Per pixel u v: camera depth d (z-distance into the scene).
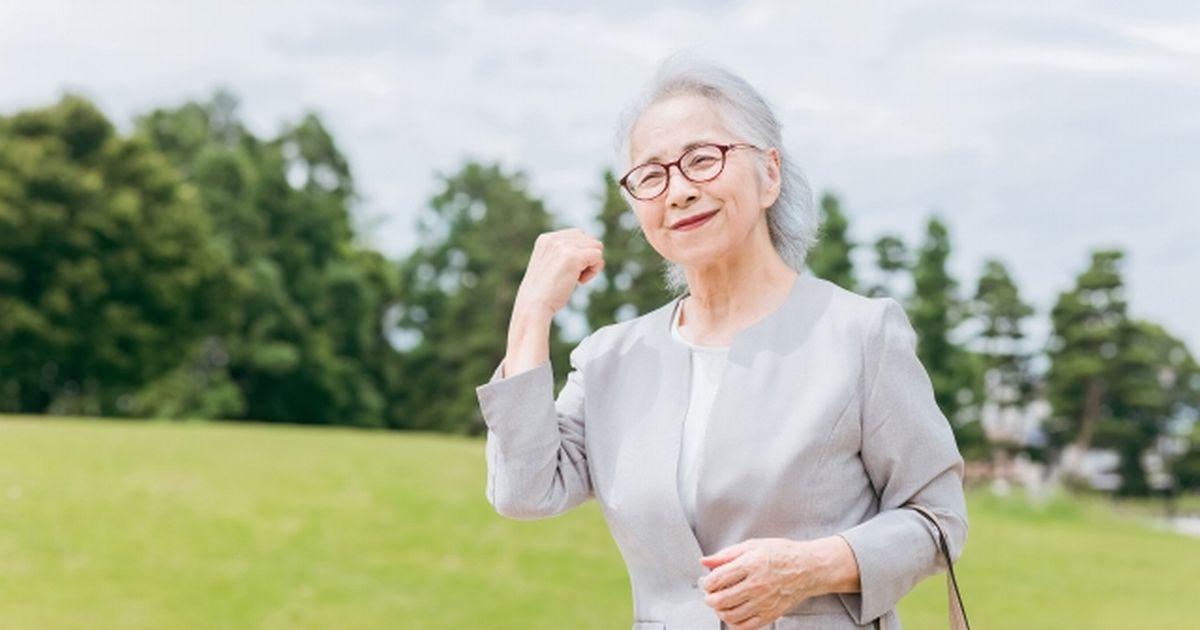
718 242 2.07
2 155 35.81
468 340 42.72
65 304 35.22
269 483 13.67
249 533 11.87
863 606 1.95
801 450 1.98
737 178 2.07
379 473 14.62
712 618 2.03
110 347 36.06
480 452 17.20
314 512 12.74
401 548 11.87
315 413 42.59
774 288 2.14
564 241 2.19
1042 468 38.81
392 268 46.72
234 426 20.08
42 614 9.28
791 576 1.89
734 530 2.03
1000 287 39.19
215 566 10.88
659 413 2.12
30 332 35.16
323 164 47.28
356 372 43.00
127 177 37.66
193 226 38.03
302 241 43.81
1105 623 11.47
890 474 2.02
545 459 2.11
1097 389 38.66
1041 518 17.97
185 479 13.49
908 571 1.96
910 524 1.98
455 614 10.22
